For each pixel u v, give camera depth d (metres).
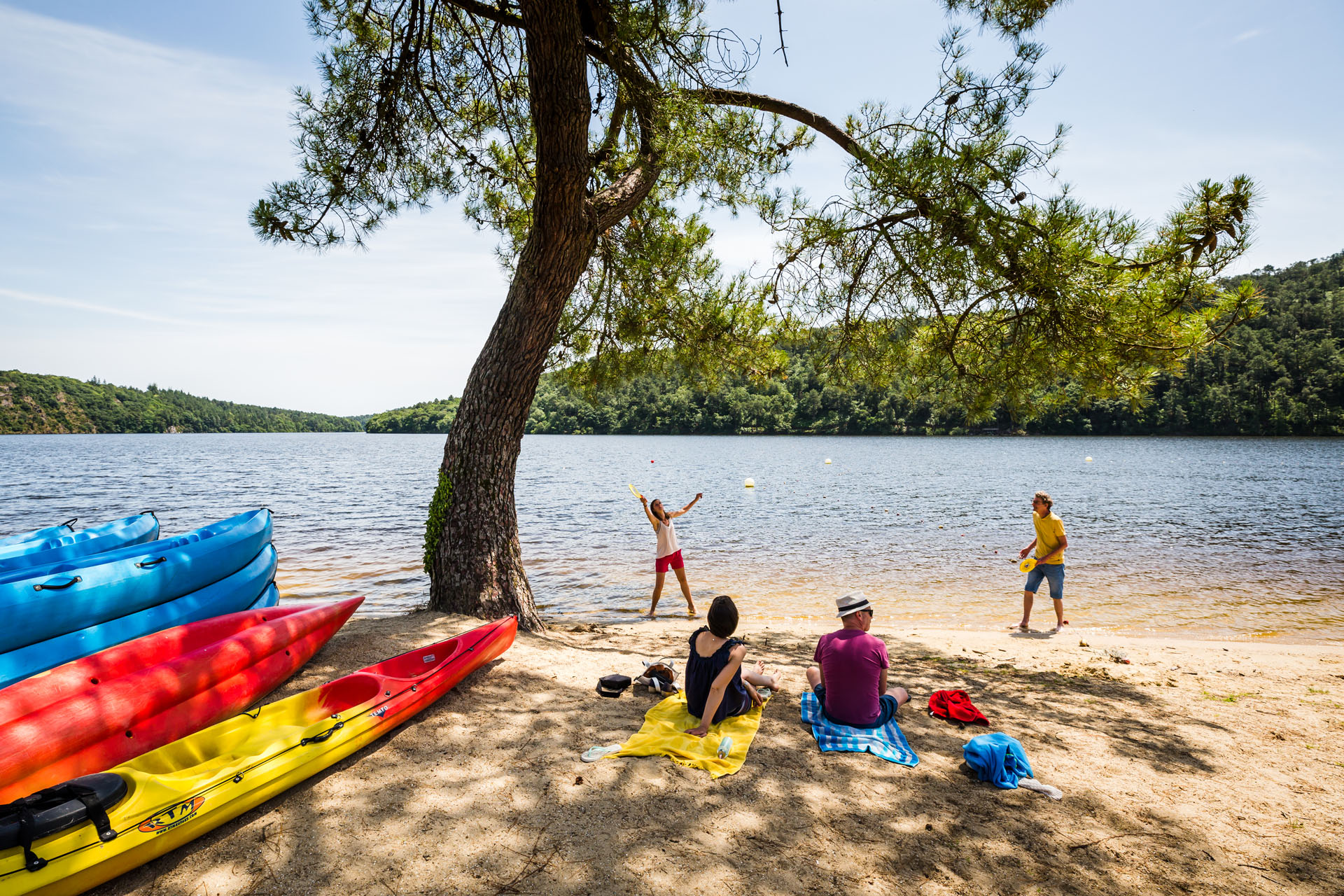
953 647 7.69
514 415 6.95
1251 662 7.10
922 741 4.60
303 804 3.52
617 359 10.11
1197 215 5.19
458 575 6.92
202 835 3.23
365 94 7.56
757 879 3.00
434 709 4.73
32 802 2.80
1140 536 17.31
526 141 9.16
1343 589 11.67
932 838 3.39
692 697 4.63
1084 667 6.79
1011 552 15.23
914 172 5.59
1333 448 68.06
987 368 6.79
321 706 4.49
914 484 34.25
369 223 7.38
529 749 4.20
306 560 14.01
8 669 4.25
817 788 3.84
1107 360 5.99
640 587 11.95
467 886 2.90
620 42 5.85
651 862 3.10
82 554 6.41
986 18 6.31
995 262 5.55
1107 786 4.03
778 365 9.42
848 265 6.90
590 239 6.77
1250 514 21.47
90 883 2.78
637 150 8.36
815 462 54.78
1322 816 3.73
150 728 3.94
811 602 10.91
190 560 5.55
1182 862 3.26
